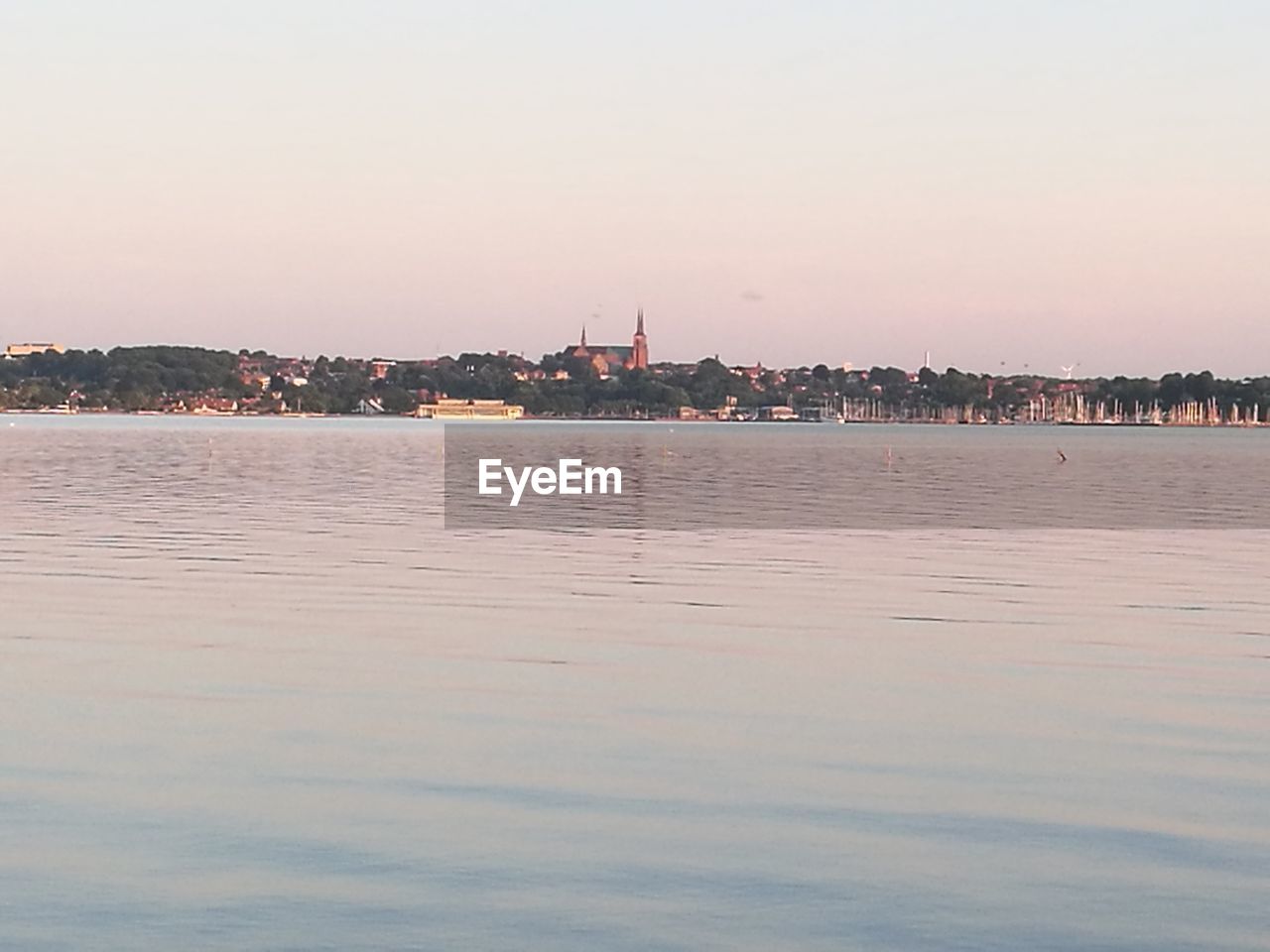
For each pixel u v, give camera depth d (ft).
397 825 54.95
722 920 46.34
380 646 91.66
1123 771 63.00
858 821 55.88
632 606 110.73
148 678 80.59
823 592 120.47
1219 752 66.18
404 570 132.87
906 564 143.54
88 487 264.93
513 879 49.65
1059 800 58.70
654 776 61.57
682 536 176.55
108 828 54.39
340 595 115.34
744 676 82.58
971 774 62.49
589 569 135.85
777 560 146.41
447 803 57.62
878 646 93.30
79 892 48.16
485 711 73.15
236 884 49.03
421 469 352.69
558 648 91.50
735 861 51.49
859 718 72.33
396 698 75.92
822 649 92.02
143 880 49.32
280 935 45.01
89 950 43.88
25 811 56.29
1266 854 52.44
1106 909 47.34
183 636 95.04
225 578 125.80
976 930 45.73
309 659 86.63
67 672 82.17
